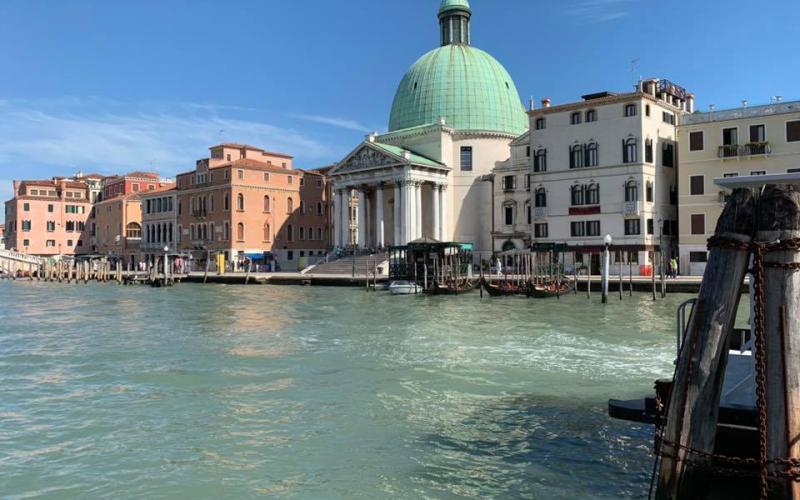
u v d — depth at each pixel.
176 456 13.48
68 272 90.69
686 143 59.44
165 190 105.75
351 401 17.56
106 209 120.69
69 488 11.94
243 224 93.25
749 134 56.66
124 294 63.06
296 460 13.15
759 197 8.21
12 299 57.56
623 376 20.27
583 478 11.82
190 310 44.34
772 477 7.80
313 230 101.81
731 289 8.20
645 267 60.66
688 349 8.41
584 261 63.75
